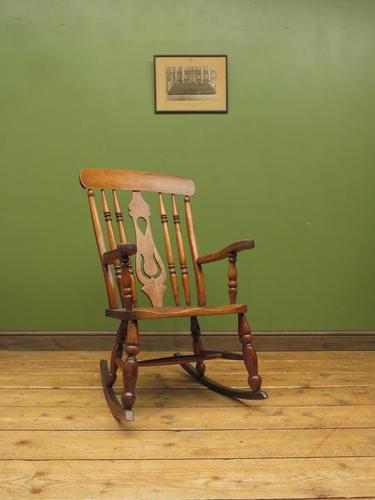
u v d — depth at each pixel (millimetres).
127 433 1579
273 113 2840
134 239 2826
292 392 2006
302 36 2846
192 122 2828
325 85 2850
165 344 2789
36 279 2811
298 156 2846
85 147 2818
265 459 1380
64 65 2816
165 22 2826
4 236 2805
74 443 1499
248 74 2838
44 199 2814
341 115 2848
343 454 1410
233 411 1784
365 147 2850
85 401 1908
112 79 2818
